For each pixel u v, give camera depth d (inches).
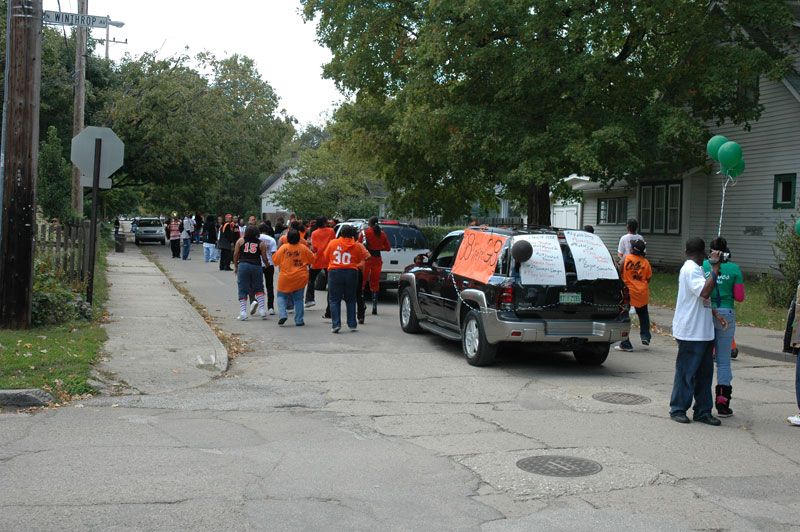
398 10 844.0
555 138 692.1
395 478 197.3
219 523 162.6
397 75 879.1
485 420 265.0
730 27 767.7
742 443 241.1
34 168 381.1
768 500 185.9
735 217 903.1
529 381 338.6
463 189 994.1
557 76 684.7
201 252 1427.2
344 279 474.0
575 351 392.8
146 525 160.2
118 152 451.5
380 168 984.3
